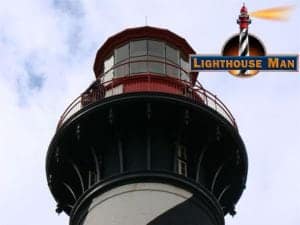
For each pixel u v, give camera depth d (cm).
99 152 3606
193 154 3628
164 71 3922
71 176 3762
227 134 3634
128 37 4075
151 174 3428
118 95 3531
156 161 3500
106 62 4122
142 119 3553
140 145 3541
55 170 3744
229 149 3681
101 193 3459
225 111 3719
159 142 3550
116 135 3559
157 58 3991
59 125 3688
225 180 3788
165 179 3431
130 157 3519
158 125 3578
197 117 3572
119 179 3431
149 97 3522
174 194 3409
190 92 3759
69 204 3847
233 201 3869
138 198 3384
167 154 3538
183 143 3619
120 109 3538
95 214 3422
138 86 3728
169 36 4091
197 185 3478
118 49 4091
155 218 3328
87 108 3562
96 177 3572
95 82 3781
